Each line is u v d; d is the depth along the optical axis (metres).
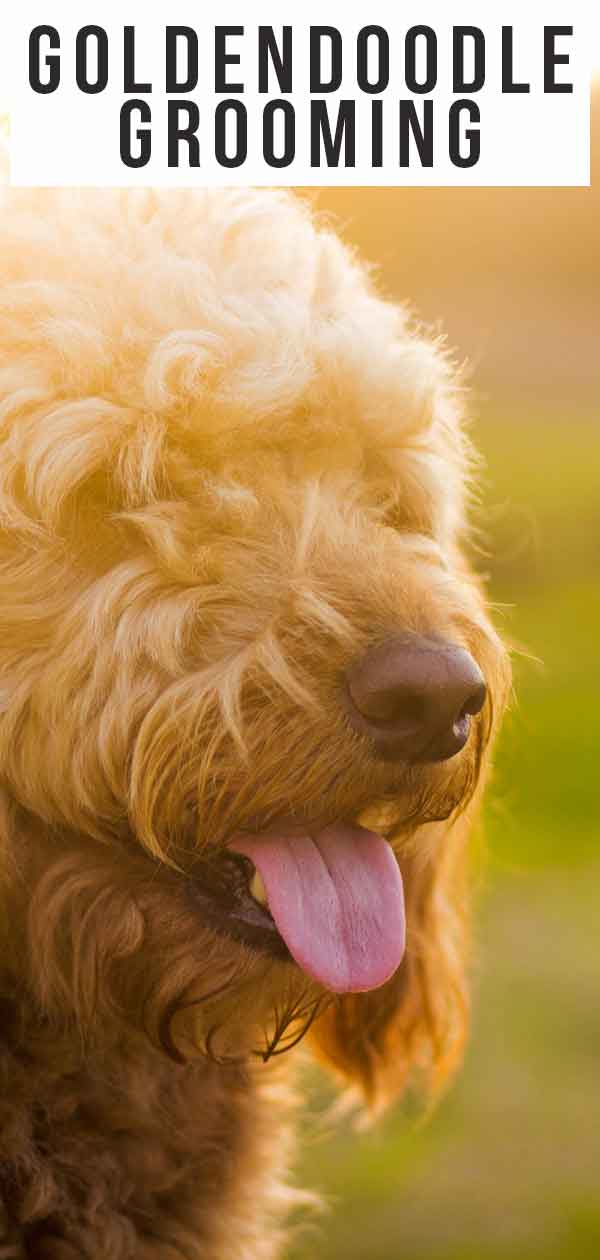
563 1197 9.40
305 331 5.04
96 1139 5.07
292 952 4.67
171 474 4.79
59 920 4.84
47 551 4.73
